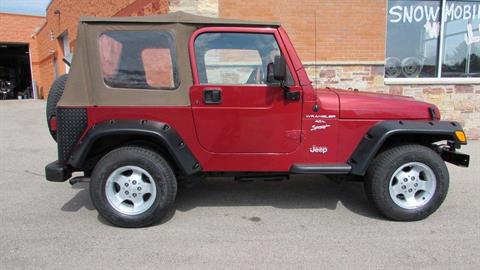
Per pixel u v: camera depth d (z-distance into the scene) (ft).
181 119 12.21
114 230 12.14
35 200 14.98
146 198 12.37
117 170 12.02
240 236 11.73
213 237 11.66
